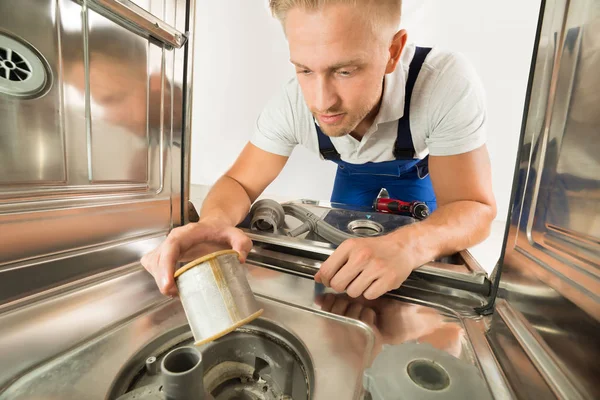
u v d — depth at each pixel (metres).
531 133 0.32
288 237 0.58
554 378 0.24
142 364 0.32
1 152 0.34
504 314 0.34
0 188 0.34
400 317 0.39
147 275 0.47
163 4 0.48
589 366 0.21
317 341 0.34
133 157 0.49
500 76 1.63
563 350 0.24
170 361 0.27
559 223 0.27
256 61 2.11
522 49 1.58
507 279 0.35
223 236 0.52
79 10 0.38
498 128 1.68
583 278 0.23
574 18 0.27
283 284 0.47
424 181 1.44
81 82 0.40
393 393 0.24
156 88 0.50
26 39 0.34
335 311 0.40
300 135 0.97
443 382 0.25
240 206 0.75
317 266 0.51
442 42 1.69
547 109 0.30
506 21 1.57
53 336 0.33
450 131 0.77
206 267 0.30
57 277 0.40
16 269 0.36
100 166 0.44
